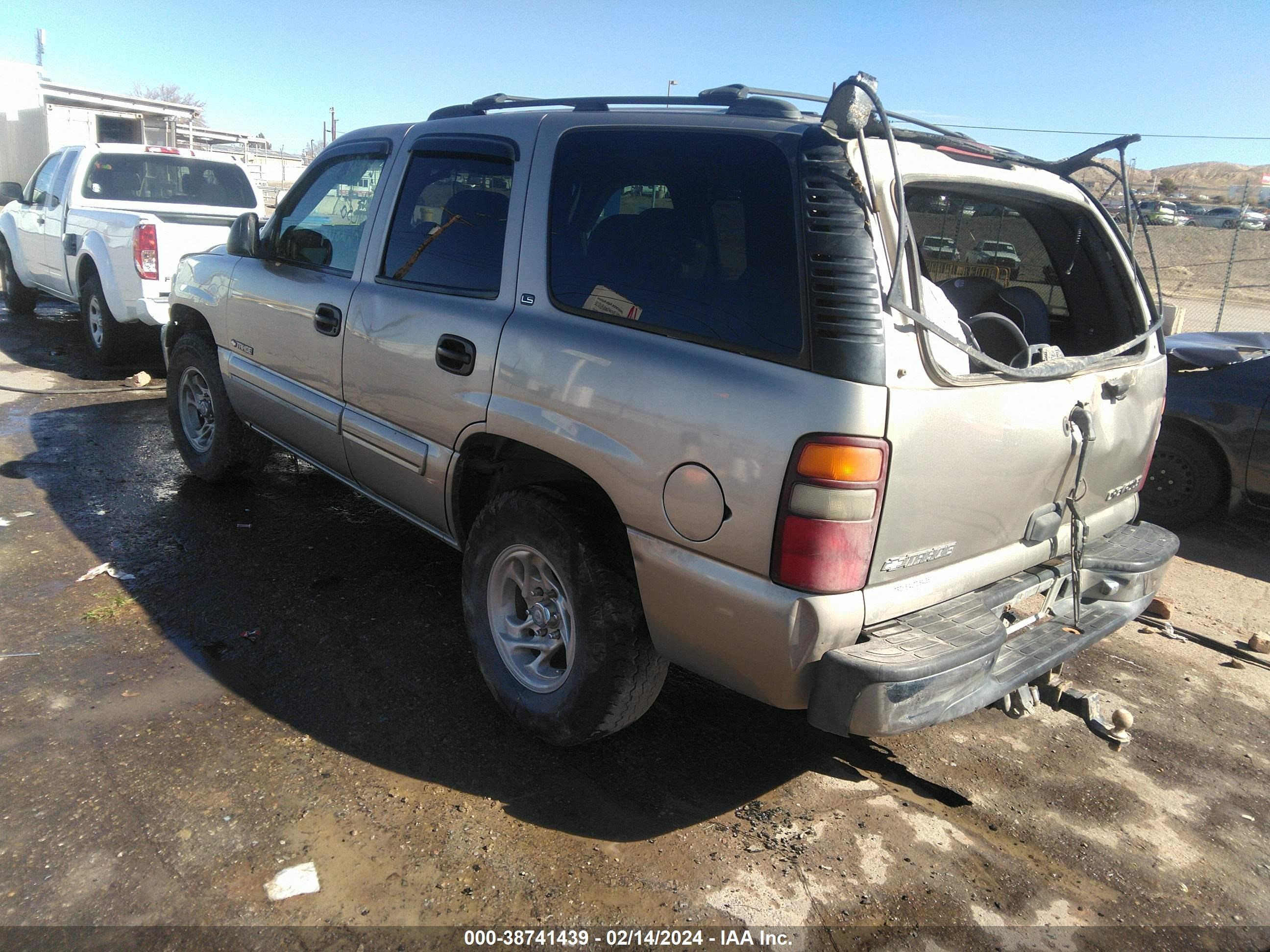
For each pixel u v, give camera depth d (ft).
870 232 7.18
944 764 10.27
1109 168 10.40
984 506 8.07
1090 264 10.68
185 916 7.21
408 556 14.48
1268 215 100.99
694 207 8.20
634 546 8.20
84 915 7.15
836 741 10.48
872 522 7.07
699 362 7.73
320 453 13.14
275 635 11.75
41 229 29.71
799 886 8.09
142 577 13.12
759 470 7.19
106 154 27.94
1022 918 7.96
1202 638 14.05
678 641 8.13
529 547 9.35
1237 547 18.54
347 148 12.94
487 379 9.55
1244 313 61.11
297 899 7.47
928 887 8.22
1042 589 9.09
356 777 9.06
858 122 7.16
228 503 16.29
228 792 8.68
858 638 7.36
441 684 10.91
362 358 11.47
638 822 8.77
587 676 8.84
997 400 7.82
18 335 30.71
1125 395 9.66
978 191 8.96
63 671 10.54
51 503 15.71
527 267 9.52
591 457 8.45
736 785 9.50
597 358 8.48
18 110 57.26
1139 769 10.44
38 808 8.26
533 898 7.68
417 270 10.95
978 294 10.91
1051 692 10.14
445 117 12.02
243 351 14.55
